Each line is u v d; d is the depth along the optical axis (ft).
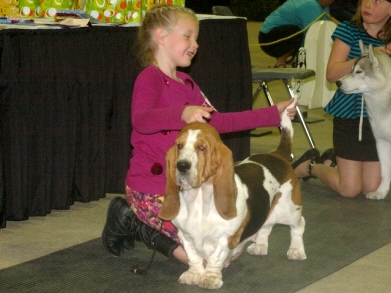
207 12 64.44
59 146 15.35
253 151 22.15
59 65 15.03
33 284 11.85
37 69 14.67
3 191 14.39
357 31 17.44
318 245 14.10
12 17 16.89
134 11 17.28
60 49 15.02
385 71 16.72
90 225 15.02
